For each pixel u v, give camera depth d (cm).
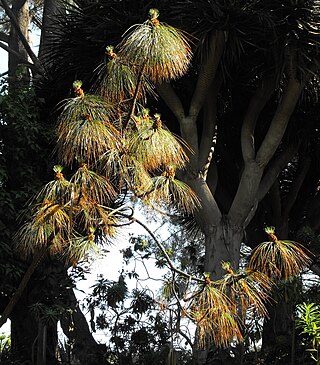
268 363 910
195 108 911
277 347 915
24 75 1153
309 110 1080
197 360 842
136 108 451
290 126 1070
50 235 409
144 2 938
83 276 1002
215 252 936
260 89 956
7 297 1036
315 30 892
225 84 1018
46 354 1036
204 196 934
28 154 1041
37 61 1458
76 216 416
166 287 475
